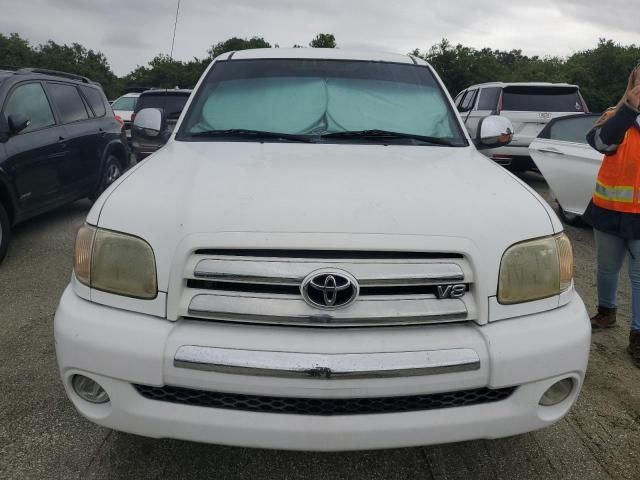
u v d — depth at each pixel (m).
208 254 1.88
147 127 3.49
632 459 2.47
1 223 4.82
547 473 2.38
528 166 9.41
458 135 3.16
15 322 3.74
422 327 1.92
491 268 1.93
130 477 2.30
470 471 2.39
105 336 1.90
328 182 2.22
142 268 1.92
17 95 5.35
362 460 2.44
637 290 3.33
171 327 1.89
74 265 2.09
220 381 1.83
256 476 2.33
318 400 1.86
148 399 1.93
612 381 3.14
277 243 1.85
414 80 3.46
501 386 1.90
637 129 3.24
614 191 3.34
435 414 1.90
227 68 3.46
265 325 1.88
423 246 1.88
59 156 5.80
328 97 3.26
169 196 2.10
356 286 1.84
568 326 2.00
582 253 5.65
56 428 2.58
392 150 2.85
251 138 3.02
